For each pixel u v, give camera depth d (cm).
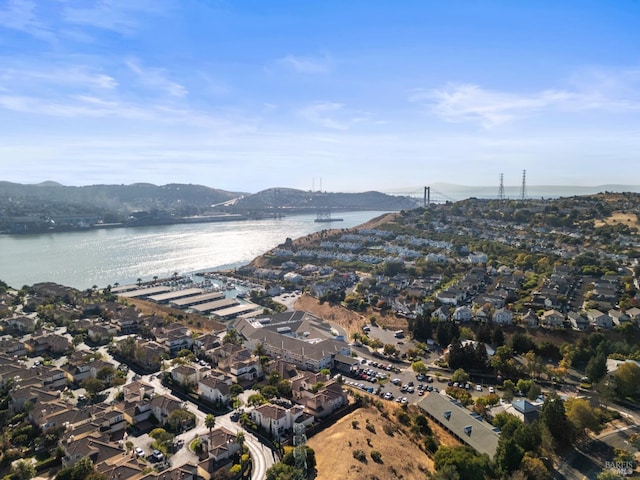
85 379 17112
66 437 13038
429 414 15562
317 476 11219
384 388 18038
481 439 13562
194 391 16750
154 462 12450
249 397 15362
